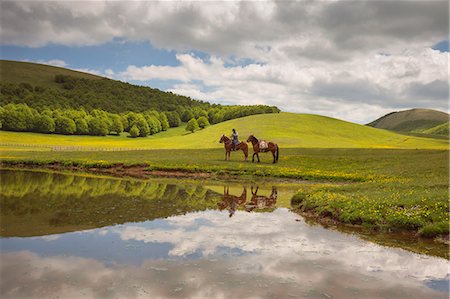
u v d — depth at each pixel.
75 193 22.05
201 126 143.50
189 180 31.09
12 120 115.06
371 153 46.38
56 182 27.19
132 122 141.50
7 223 13.93
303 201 18.80
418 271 9.53
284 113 121.62
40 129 119.69
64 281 8.45
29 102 148.25
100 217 15.23
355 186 22.30
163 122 154.62
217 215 16.11
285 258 10.34
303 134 92.88
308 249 11.25
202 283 8.46
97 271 9.09
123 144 88.00
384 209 15.09
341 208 15.89
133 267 9.38
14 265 9.41
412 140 105.38
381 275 9.20
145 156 46.59
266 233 13.05
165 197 21.20
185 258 10.13
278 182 30.64
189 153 51.28
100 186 25.56
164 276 8.83
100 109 165.75
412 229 13.64
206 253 10.62
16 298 7.54
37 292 7.83
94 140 117.62
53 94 173.25
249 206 18.77
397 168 34.78
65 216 15.34
